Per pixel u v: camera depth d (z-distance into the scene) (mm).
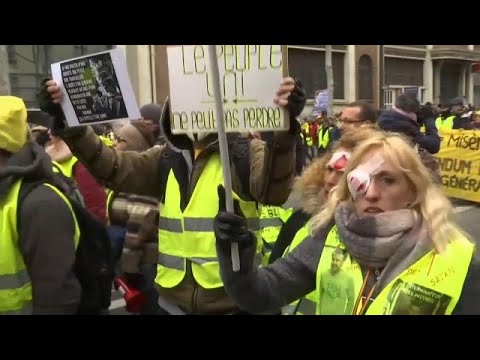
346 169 1857
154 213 3631
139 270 3637
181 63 2295
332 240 1896
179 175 2717
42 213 2109
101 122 2574
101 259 2373
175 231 2672
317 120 16344
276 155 2369
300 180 2625
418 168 1724
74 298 2156
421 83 35312
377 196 1727
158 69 21734
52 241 2113
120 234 3807
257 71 2154
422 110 5746
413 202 1742
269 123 2164
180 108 2322
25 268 2148
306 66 28062
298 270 1991
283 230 2703
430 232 1680
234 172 2529
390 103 32469
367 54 30688
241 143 2578
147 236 3643
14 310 2123
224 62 2199
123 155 2877
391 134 1868
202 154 2615
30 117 5512
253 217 2590
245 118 2195
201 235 2570
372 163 1753
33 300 2137
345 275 1812
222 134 1849
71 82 2625
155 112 4609
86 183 4262
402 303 1657
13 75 19625
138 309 3656
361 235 1734
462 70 37656
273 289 1966
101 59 2504
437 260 1657
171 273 2686
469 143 10320
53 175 2279
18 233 2113
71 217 2197
